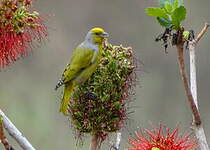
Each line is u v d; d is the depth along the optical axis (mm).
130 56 7898
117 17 26562
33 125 19281
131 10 26531
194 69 6871
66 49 24859
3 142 6066
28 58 23531
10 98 21359
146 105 22688
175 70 24188
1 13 7910
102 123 7848
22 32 8000
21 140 6809
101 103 7812
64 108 8023
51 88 22750
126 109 7902
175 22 6363
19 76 23000
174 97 23297
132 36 25984
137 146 7156
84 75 7867
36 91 22156
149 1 26406
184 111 22531
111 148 7520
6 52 7988
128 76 7875
